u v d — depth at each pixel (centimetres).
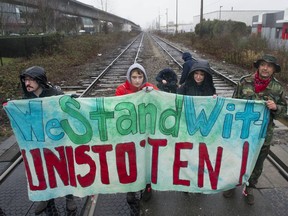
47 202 342
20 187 382
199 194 358
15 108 289
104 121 303
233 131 315
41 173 309
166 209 333
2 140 537
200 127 314
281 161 430
